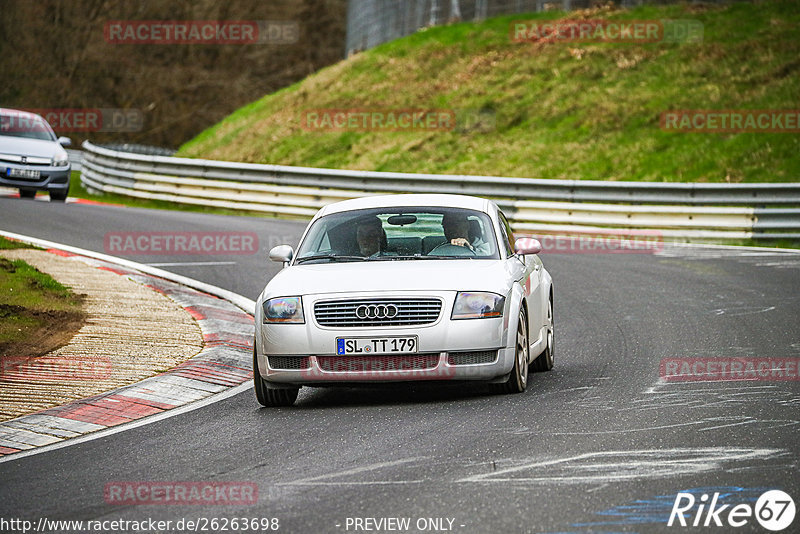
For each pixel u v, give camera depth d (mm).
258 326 30281
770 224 73125
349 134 129625
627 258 65625
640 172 98625
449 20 163125
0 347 36750
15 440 26469
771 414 26219
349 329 29219
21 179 88750
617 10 147500
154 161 103062
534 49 141375
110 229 73250
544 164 106750
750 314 44156
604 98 119875
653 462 21906
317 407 30250
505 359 29641
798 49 119125
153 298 48094
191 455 24469
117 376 33531
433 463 22516
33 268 51125
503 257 32438
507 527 17938
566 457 22547
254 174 97250
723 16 137000
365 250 32719
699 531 17578
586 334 41688
